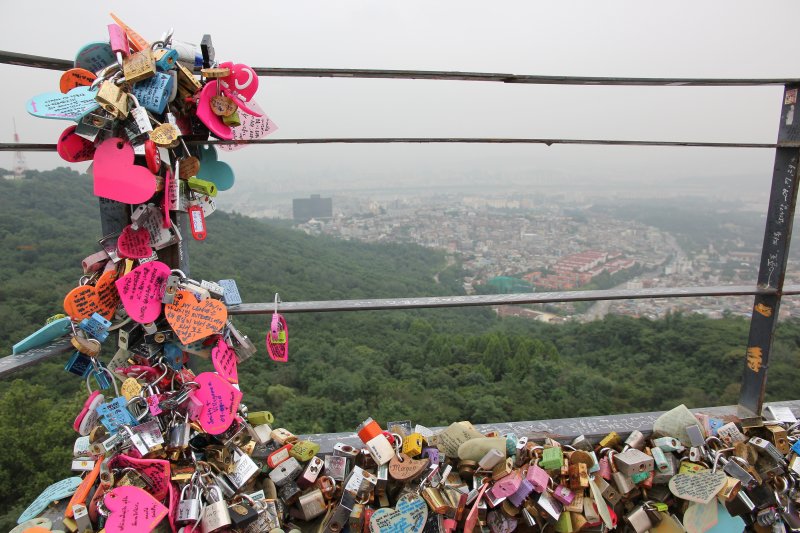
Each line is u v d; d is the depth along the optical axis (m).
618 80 0.93
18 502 2.25
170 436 0.75
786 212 0.99
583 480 0.86
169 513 0.70
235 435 0.80
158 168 0.72
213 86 0.75
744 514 0.95
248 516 0.74
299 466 0.83
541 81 0.90
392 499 0.87
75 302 0.72
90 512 0.70
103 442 0.70
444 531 0.82
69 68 0.75
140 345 0.79
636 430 1.01
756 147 0.99
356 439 0.97
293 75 0.82
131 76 0.70
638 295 0.99
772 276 1.02
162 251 0.80
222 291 0.82
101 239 0.76
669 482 0.93
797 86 0.98
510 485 0.82
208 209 0.80
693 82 0.96
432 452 0.87
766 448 0.95
